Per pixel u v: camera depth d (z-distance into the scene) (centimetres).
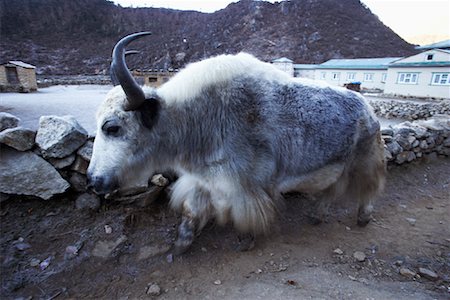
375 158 269
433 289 200
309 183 245
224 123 201
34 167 221
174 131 203
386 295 188
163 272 202
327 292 188
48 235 213
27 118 644
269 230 252
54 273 188
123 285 188
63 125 226
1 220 214
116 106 184
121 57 167
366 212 279
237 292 185
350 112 244
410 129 426
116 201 244
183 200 232
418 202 345
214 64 208
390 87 2125
